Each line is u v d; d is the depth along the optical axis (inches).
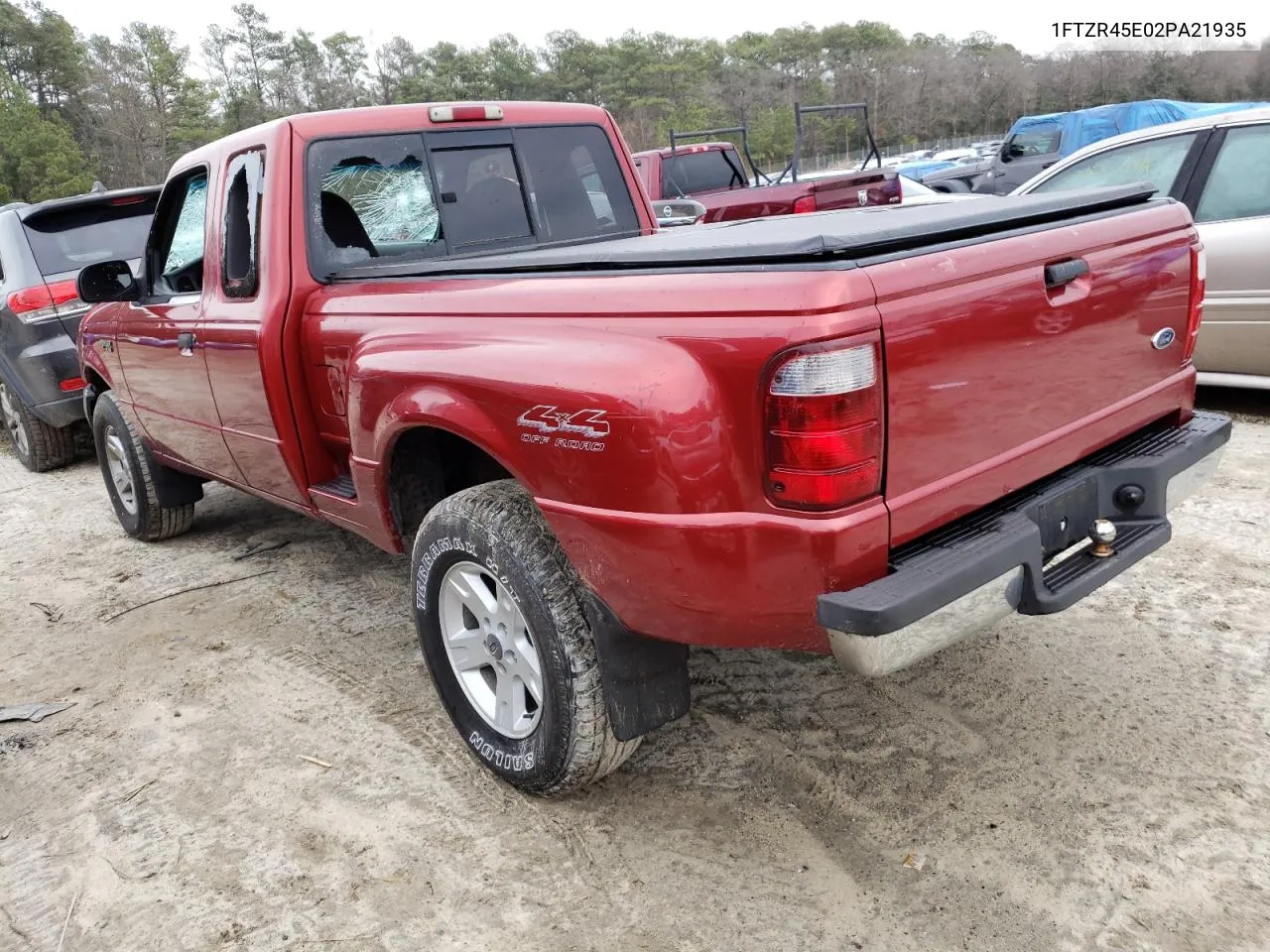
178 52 2763.3
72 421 253.8
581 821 101.6
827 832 96.9
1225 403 233.1
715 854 95.1
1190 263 105.4
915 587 75.7
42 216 245.3
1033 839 93.5
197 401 150.6
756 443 75.6
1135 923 82.7
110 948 89.4
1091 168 235.1
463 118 140.3
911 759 107.4
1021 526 85.5
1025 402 87.7
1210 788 98.7
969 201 113.4
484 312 96.5
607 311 84.3
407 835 101.7
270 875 97.3
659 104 4015.8
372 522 120.3
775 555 76.8
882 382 74.6
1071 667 123.0
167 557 192.7
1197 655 123.5
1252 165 206.8
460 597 106.9
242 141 131.9
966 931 83.3
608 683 91.4
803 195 375.2
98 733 127.4
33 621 166.7
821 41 4842.5
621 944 84.8
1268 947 79.4
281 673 139.9
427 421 99.9
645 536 81.0
